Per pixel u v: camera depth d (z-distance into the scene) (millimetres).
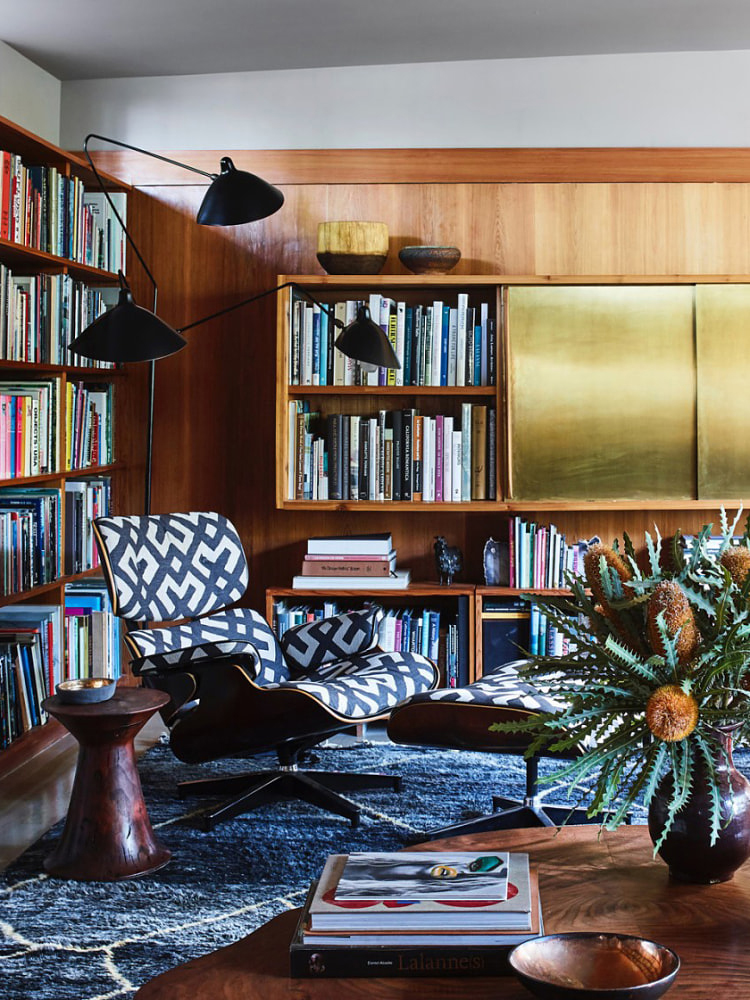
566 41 4469
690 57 4617
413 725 3180
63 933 2584
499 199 4703
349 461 4566
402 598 4773
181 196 4832
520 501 4516
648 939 1498
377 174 4730
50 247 4156
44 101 4691
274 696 3244
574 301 4496
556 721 1795
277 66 4699
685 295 4484
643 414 4500
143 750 4180
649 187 4652
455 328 4547
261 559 4875
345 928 1518
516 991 1451
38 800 3562
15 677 3939
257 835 3232
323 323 4566
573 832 2029
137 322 3635
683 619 1719
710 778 1704
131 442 4922
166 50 4465
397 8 4066
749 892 1758
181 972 1526
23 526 3924
